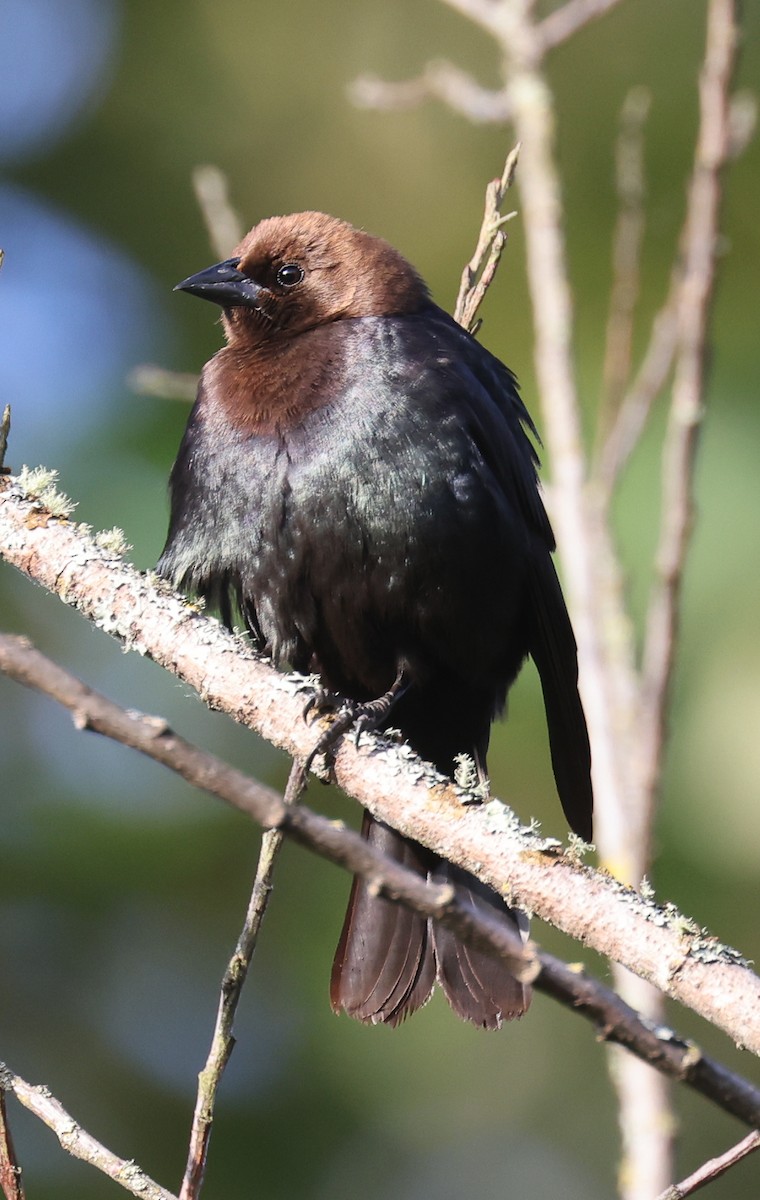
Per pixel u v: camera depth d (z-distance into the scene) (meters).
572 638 7.86
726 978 4.79
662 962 4.87
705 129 7.85
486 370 8.02
